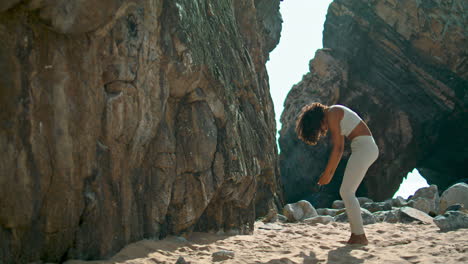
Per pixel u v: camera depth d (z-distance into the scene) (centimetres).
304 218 829
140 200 398
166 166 428
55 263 303
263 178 784
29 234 284
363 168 408
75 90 316
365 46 2208
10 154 268
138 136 388
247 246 431
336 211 929
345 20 2217
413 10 2044
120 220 362
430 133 2188
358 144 413
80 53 321
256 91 770
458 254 332
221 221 527
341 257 349
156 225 414
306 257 358
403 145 2152
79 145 318
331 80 2180
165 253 371
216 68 532
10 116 269
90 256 327
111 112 351
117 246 354
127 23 367
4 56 267
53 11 281
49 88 296
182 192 456
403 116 2162
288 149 2259
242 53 711
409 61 2138
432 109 2161
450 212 515
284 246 423
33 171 282
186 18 466
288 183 2225
